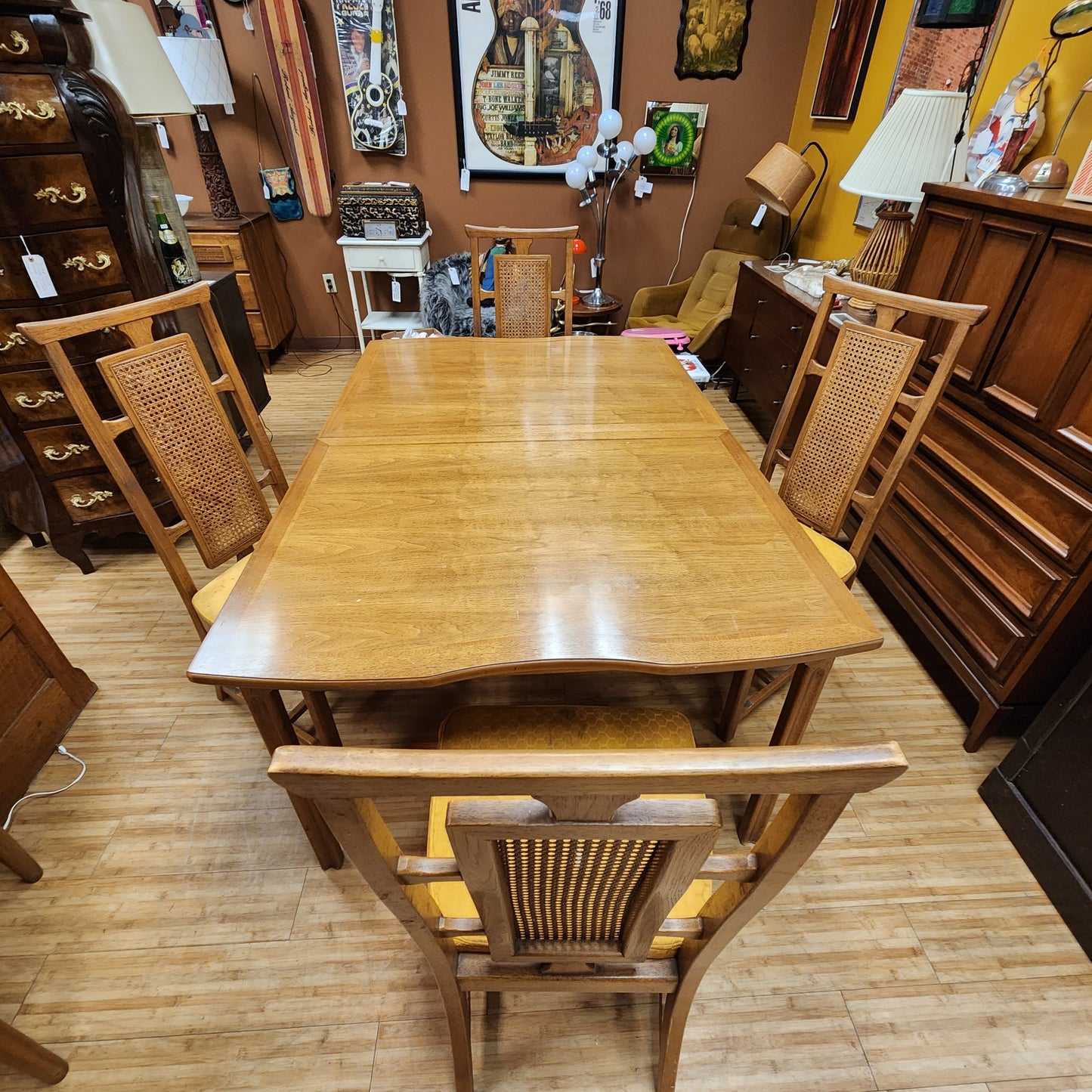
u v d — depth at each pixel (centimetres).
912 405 137
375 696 176
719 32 329
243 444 296
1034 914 127
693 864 56
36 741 152
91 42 187
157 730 164
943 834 141
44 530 219
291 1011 112
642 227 386
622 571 105
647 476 132
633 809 51
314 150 348
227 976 116
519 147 358
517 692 177
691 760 47
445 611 96
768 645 92
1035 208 136
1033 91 178
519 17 322
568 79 340
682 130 354
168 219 230
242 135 349
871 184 197
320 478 129
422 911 69
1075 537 130
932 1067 106
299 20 311
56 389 196
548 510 120
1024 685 144
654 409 162
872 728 166
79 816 143
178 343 137
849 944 122
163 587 216
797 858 58
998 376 152
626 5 322
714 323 334
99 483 213
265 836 140
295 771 45
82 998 113
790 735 119
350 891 130
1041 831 131
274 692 104
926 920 125
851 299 146
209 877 132
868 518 148
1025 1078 105
